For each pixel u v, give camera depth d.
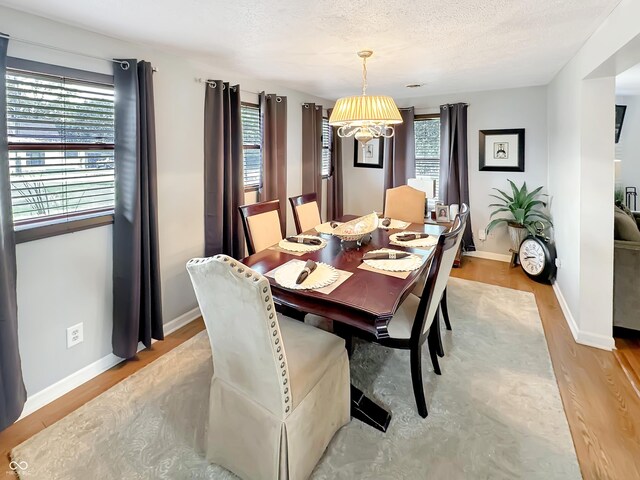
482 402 1.92
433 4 1.77
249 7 1.77
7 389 1.66
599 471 1.49
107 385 2.11
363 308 1.52
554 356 2.36
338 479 1.47
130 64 2.16
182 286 2.88
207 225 3.03
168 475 1.50
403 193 3.63
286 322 1.84
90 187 2.16
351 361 2.34
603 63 2.07
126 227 2.24
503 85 3.97
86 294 2.14
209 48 2.45
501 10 1.85
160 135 2.57
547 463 1.53
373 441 1.67
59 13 1.80
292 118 4.22
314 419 1.49
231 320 1.31
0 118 1.60
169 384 2.11
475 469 1.51
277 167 3.90
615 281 2.51
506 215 4.43
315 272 1.91
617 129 5.13
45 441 1.68
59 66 1.92
